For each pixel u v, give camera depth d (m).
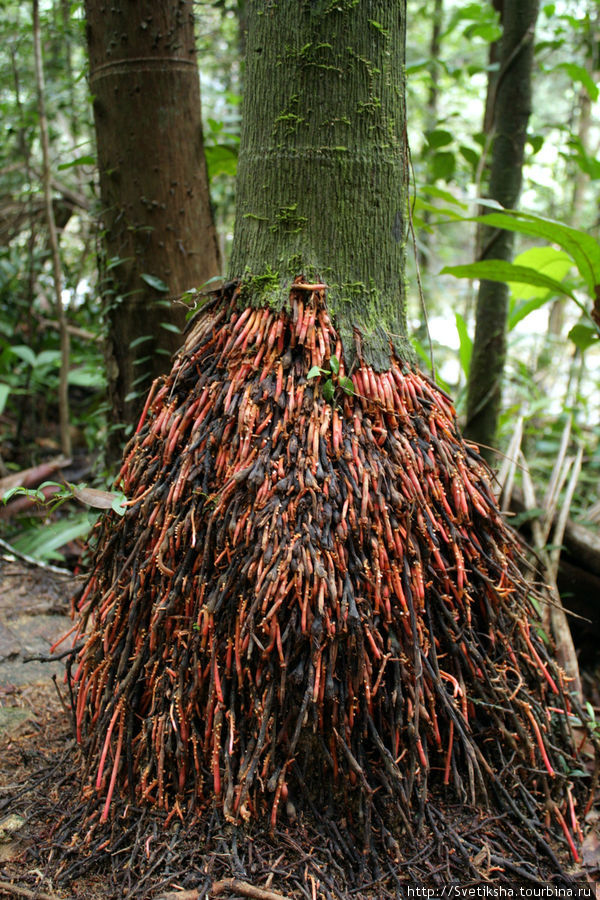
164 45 1.17
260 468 0.75
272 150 0.82
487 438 1.38
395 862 0.75
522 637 0.85
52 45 2.19
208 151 1.44
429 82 2.10
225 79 2.33
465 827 0.80
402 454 0.79
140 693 0.82
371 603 0.75
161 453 0.82
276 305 0.81
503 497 1.30
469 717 0.84
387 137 0.83
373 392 0.80
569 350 2.73
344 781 0.76
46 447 2.35
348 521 0.75
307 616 0.71
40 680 1.12
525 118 1.28
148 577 0.80
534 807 0.83
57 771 0.89
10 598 1.39
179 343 1.29
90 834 0.77
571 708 1.00
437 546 0.79
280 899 0.70
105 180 1.26
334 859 0.75
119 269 1.28
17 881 0.74
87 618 0.88
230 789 0.73
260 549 0.73
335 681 0.75
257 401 0.78
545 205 2.88
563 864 0.79
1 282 2.35
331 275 0.82
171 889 0.71
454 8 2.33
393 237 0.85
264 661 0.74
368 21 0.79
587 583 1.29
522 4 1.23
